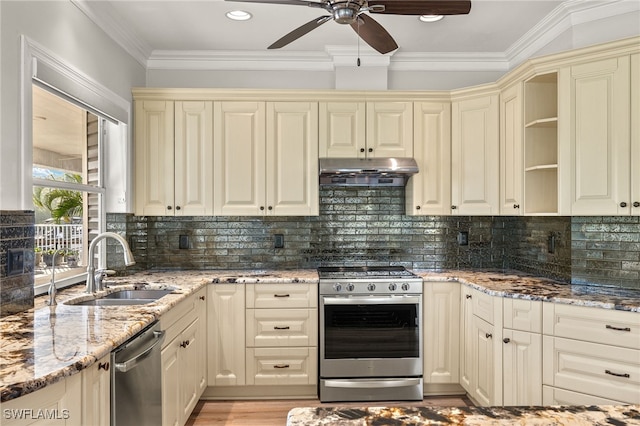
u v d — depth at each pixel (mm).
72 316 1932
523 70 2922
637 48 2461
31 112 2115
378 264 3820
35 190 2375
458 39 3430
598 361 2330
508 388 2654
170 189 3467
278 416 3016
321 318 3223
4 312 1923
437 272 3574
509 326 2650
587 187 2609
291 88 3787
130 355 1757
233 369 3232
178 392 2467
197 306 2938
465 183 3465
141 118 3455
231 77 3801
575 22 2863
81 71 2613
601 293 2598
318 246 3812
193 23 3139
